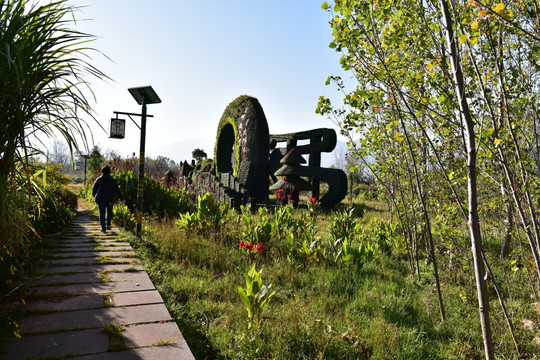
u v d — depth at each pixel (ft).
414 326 14.62
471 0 8.28
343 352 11.76
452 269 21.27
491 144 11.67
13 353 9.32
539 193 13.24
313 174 74.02
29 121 9.14
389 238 28.02
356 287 18.33
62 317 11.75
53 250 21.48
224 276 18.78
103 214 29.22
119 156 67.87
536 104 13.19
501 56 12.06
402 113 16.42
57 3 9.18
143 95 25.96
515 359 12.08
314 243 22.03
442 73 13.52
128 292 14.52
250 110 73.82
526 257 15.08
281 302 15.84
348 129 16.30
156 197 44.37
